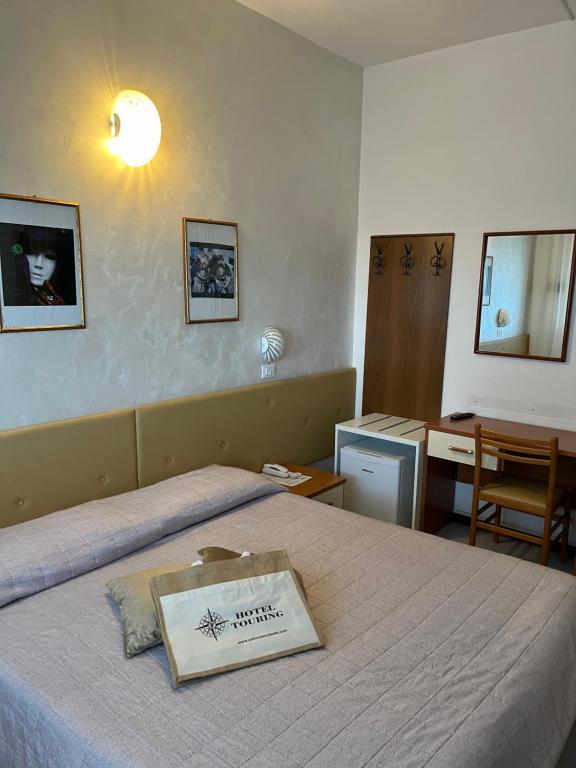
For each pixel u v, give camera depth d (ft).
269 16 9.49
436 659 4.95
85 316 7.56
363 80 11.80
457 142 10.76
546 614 5.63
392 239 11.81
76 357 7.55
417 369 11.84
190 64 8.46
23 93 6.63
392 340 12.10
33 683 4.54
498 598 5.90
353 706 4.38
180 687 4.53
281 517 7.81
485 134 10.43
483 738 4.13
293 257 10.82
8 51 6.45
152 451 8.43
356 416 12.83
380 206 11.93
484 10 9.11
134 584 5.49
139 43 7.75
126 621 5.10
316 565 6.52
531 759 4.50
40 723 4.28
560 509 10.53
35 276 6.97
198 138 8.73
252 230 9.87
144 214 8.12
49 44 6.81
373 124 11.79
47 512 7.28
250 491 8.20
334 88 11.11
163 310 8.57
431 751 3.98
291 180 10.50
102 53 7.34
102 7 7.27
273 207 10.22
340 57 11.14
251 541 7.06
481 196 10.62
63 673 4.66
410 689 4.58
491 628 5.40
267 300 10.39
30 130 6.74
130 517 6.83
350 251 12.21
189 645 4.79
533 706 4.63
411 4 8.98
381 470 10.82
